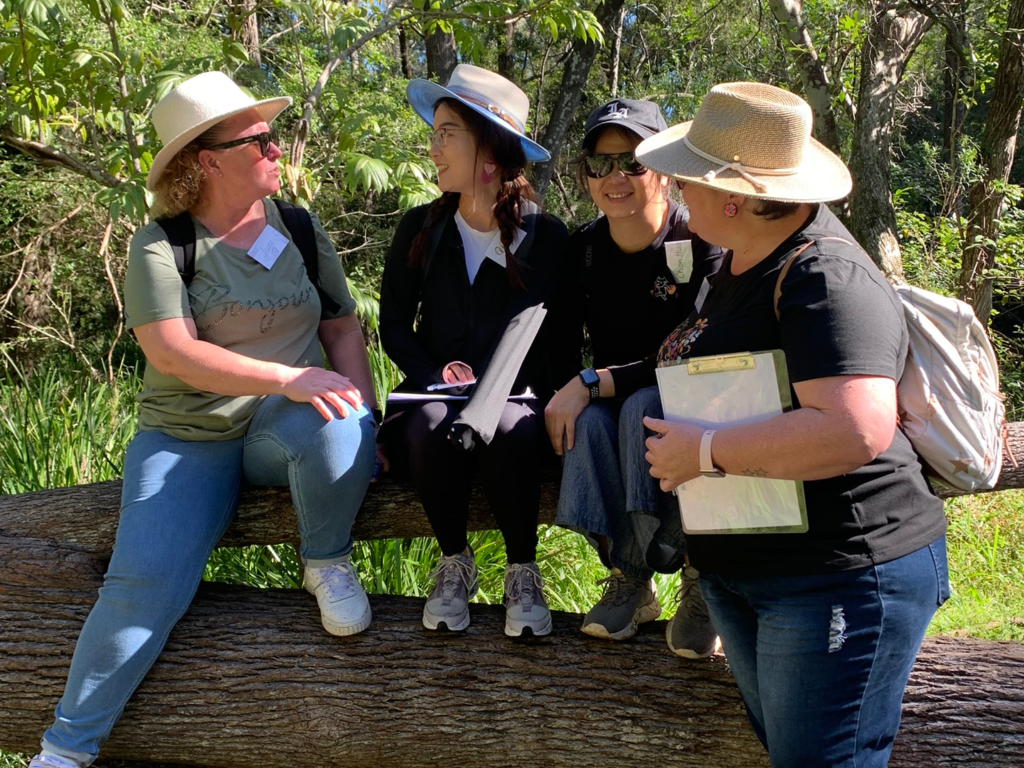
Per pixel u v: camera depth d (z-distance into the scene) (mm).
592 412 2266
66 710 2262
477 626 2553
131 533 2307
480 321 2533
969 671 2373
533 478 2316
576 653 2471
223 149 2311
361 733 2455
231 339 2398
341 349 2717
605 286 2451
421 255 2539
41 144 4781
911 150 10531
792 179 1724
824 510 1718
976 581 4602
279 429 2334
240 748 2488
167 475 2361
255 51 5680
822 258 1653
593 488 2242
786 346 1655
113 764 2551
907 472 1762
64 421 4484
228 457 2449
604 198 2305
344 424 2330
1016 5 7324
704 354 1834
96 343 9258
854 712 1759
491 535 3699
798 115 1719
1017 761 2232
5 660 2504
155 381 2453
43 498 2824
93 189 8133
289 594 2705
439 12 5094
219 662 2500
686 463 1771
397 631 2545
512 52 12016
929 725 2295
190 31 6879
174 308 2293
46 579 2633
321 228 2619
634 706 2395
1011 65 7473
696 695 2377
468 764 2463
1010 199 7922
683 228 2344
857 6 7512
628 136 2258
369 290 4789
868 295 1605
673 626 2391
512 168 2471
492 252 2508
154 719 2471
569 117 11094
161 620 2299
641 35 13609
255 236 2453
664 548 2150
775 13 7066
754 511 1776
